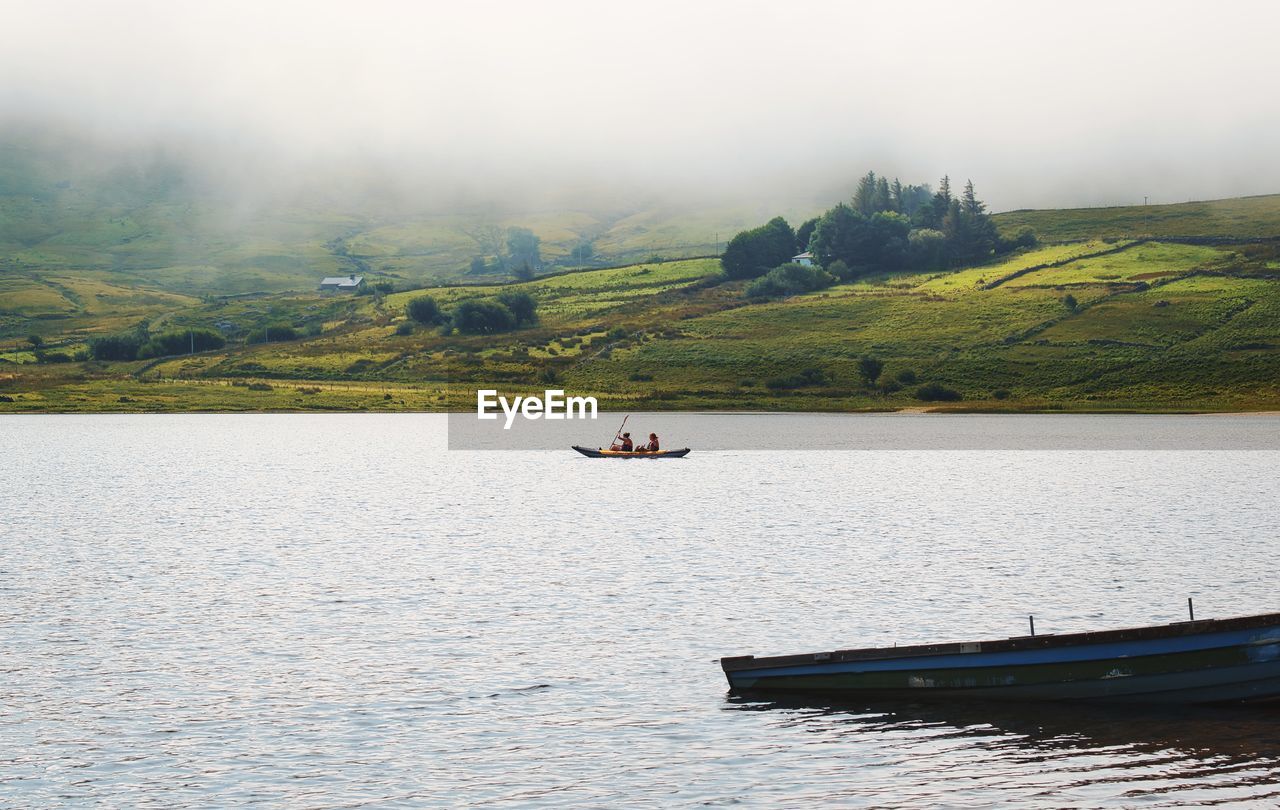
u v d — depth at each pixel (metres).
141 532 78.50
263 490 110.81
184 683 39.09
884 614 49.78
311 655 42.72
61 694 37.81
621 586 56.50
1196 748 32.31
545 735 33.94
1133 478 119.94
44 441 189.25
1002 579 58.19
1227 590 54.78
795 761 31.88
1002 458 149.75
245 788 30.11
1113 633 35.31
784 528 80.06
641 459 151.25
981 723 34.75
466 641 44.84
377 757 32.19
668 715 35.72
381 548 70.31
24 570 61.88
